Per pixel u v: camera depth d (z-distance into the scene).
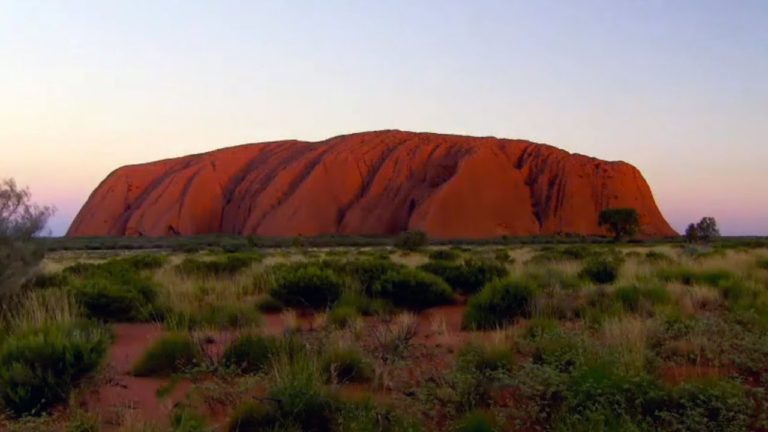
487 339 8.59
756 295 11.98
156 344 7.75
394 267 15.04
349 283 13.26
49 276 13.21
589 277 16.20
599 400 5.45
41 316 9.00
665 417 5.21
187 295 12.20
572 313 10.66
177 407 5.73
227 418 5.62
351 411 5.45
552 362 6.74
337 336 7.91
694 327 8.30
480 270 15.34
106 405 6.17
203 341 8.43
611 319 8.97
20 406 6.10
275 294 12.51
